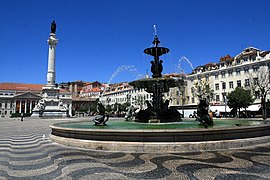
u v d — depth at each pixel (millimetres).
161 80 11805
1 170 5023
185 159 5617
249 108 40656
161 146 6535
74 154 6508
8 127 20500
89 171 4758
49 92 45312
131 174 4492
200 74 52031
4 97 90312
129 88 63000
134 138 6867
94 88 111500
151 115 12586
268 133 8250
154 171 4664
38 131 15617
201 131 6758
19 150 7590
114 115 46156
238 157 5742
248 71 43906
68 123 12898
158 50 13078
